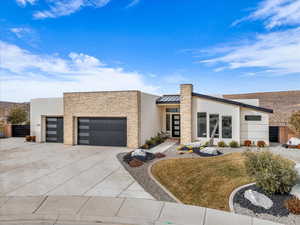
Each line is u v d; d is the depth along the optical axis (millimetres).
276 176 6445
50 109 18406
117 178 8672
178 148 14656
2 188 7543
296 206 5508
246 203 6047
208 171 9242
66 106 17031
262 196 6184
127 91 15539
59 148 15609
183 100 16938
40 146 16578
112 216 5512
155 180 8430
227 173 8836
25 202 6363
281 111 36188
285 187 6340
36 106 18844
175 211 5770
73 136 16938
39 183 8078
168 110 20828
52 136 18656
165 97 21281
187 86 16875
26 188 7535
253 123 15828
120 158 12164
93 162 11352
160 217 5438
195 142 15273
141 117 15953
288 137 17266
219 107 16219
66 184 7957
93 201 6418
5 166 10648
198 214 5598
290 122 17359
